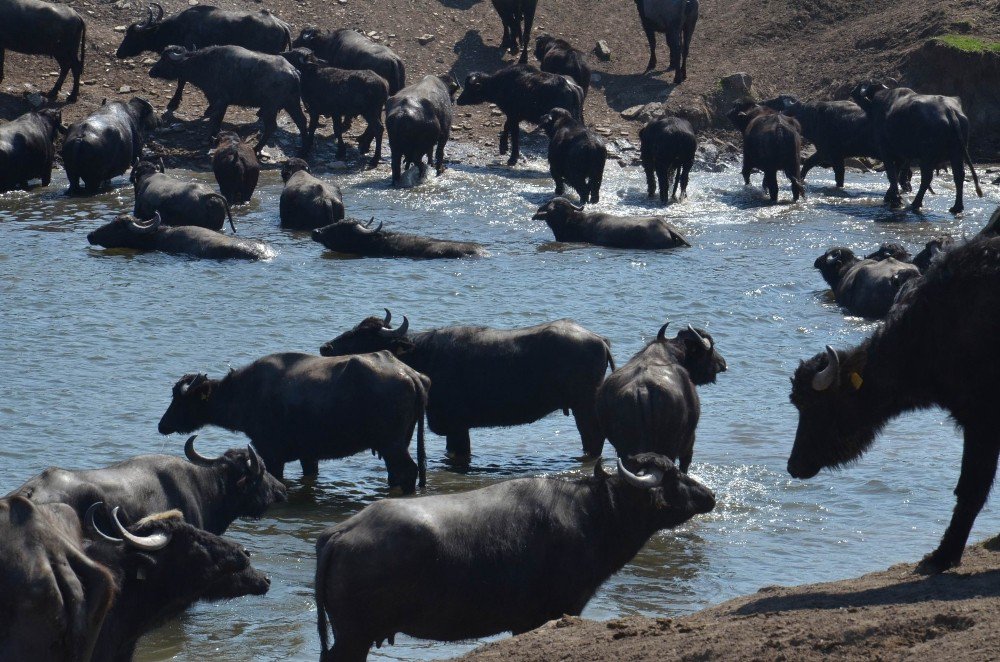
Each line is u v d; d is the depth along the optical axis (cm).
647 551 4028
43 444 4875
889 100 11119
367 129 12344
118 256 8488
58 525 2370
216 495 3872
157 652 3319
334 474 4984
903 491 4547
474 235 9550
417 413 4688
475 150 13025
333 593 2964
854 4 15050
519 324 6812
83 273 7919
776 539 4119
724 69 14338
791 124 11206
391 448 4659
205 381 4794
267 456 4741
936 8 14300
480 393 5091
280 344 6359
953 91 13362
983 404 2961
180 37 13200
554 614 3150
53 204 10450
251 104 12194
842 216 10488
